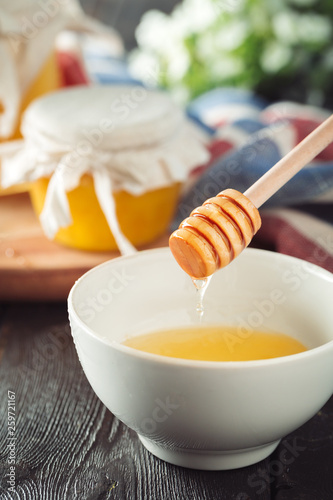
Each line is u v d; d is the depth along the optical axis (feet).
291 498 1.74
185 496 1.74
